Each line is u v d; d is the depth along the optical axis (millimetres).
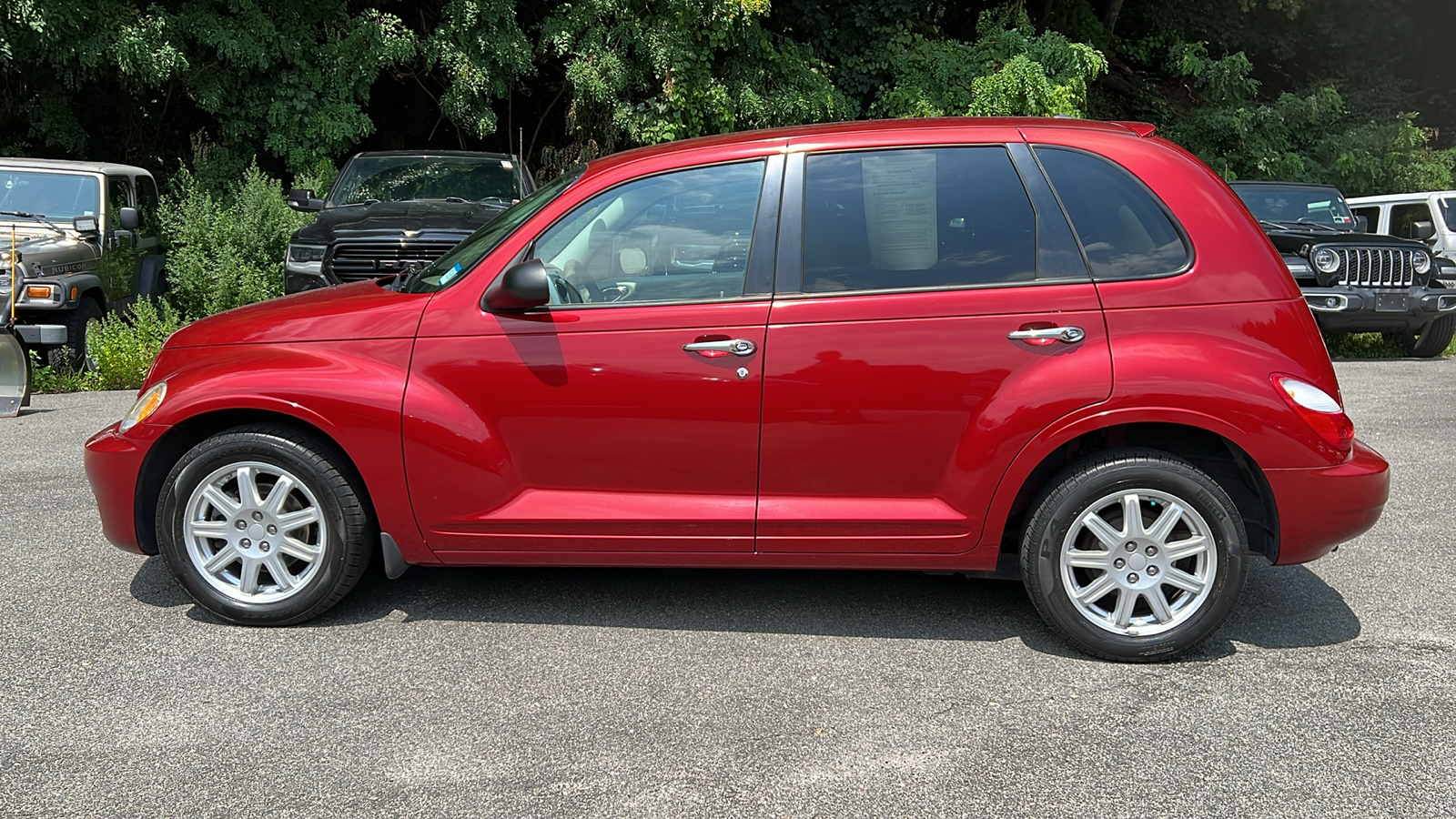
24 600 4141
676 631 3928
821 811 2711
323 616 4039
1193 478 3557
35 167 9914
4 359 7691
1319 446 3545
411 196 10312
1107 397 3535
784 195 3750
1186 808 2723
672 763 2955
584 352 3725
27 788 2795
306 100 14406
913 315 3629
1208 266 3605
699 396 3691
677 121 15078
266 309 4109
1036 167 3709
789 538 3756
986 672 3572
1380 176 21203
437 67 15680
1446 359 11742
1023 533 3746
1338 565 4688
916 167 3736
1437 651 3734
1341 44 26531
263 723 3168
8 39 12469
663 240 3777
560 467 3797
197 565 3891
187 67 13391
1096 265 3627
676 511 3752
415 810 2713
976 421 3623
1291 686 3451
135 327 9602
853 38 18359
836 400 3658
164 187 16000
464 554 3889
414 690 3412
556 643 3801
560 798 2770
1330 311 10711
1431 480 6090
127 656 3643
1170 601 3711
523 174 10883
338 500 3834
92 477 3988
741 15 14953
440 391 3771
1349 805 2730
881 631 3939
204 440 3854
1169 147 3773
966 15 22250
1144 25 25453
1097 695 3391
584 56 14797
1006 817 2682
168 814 2680
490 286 3809
